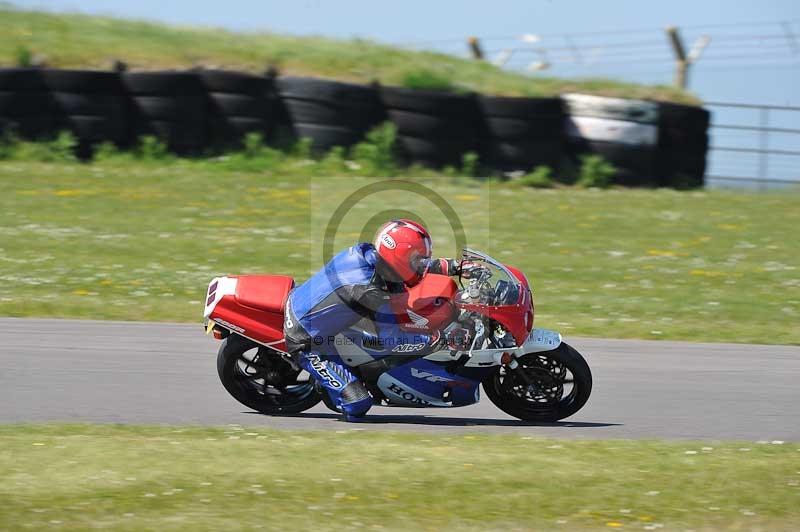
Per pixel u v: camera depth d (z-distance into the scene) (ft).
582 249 159.94
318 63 216.13
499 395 85.66
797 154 223.71
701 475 67.87
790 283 144.15
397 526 57.98
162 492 62.08
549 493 63.77
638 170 203.10
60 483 63.26
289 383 86.89
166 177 192.03
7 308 118.73
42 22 229.66
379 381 82.79
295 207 179.01
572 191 198.49
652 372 103.19
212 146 203.62
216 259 146.72
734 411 90.94
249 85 201.46
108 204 174.50
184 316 119.96
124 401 87.40
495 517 59.72
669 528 58.85
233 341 84.43
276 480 64.85
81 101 197.47
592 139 202.90
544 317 123.65
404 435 78.02
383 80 210.59
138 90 199.31
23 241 150.20
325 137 200.44
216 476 65.31
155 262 143.54
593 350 110.83
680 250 161.58
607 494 63.82
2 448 70.38
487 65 231.91
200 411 85.66
